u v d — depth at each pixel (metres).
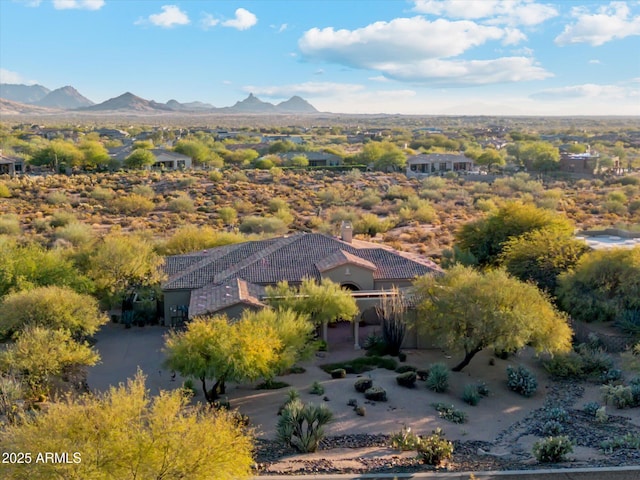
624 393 32.25
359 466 23.95
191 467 17.75
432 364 35.84
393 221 88.88
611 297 42.91
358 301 40.75
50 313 35.59
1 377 26.89
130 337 41.88
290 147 186.25
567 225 56.44
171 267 48.50
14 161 136.75
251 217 85.56
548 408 32.19
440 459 24.41
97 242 58.47
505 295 35.25
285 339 32.62
